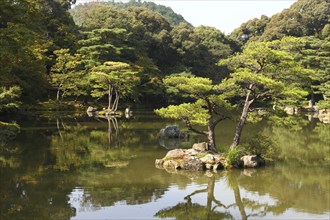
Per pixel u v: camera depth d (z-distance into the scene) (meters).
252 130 30.80
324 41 51.81
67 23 55.47
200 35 76.38
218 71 65.44
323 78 47.44
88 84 44.50
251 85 17.80
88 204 11.70
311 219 10.88
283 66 17.53
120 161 18.00
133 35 61.00
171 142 23.95
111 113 42.47
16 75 32.41
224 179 15.09
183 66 62.31
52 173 15.35
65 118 36.41
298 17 75.12
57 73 44.81
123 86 44.66
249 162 17.09
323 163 18.58
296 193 13.44
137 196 12.67
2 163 16.91
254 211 11.54
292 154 21.03
